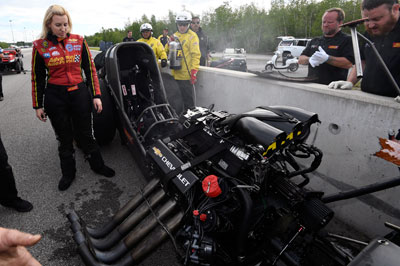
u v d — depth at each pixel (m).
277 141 1.44
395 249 1.22
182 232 1.67
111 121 3.41
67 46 2.53
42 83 2.65
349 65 2.67
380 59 1.80
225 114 1.86
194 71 3.83
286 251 1.49
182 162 1.71
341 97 2.17
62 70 2.57
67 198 2.71
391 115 1.87
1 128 4.62
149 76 3.31
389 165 1.93
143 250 1.65
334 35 2.86
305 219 1.45
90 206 2.59
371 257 1.21
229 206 1.51
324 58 2.67
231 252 1.60
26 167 3.28
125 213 1.96
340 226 2.30
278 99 2.79
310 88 2.42
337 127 2.25
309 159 2.53
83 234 1.88
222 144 1.62
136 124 2.85
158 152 1.86
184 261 1.58
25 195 2.74
